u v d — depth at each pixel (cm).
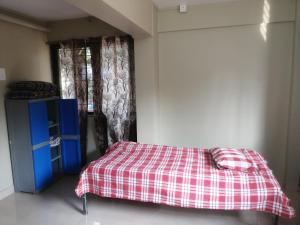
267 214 260
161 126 368
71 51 380
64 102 363
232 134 341
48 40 391
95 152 402
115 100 373
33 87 308
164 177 229
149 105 337
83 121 389
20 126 308
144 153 289
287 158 315
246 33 317
